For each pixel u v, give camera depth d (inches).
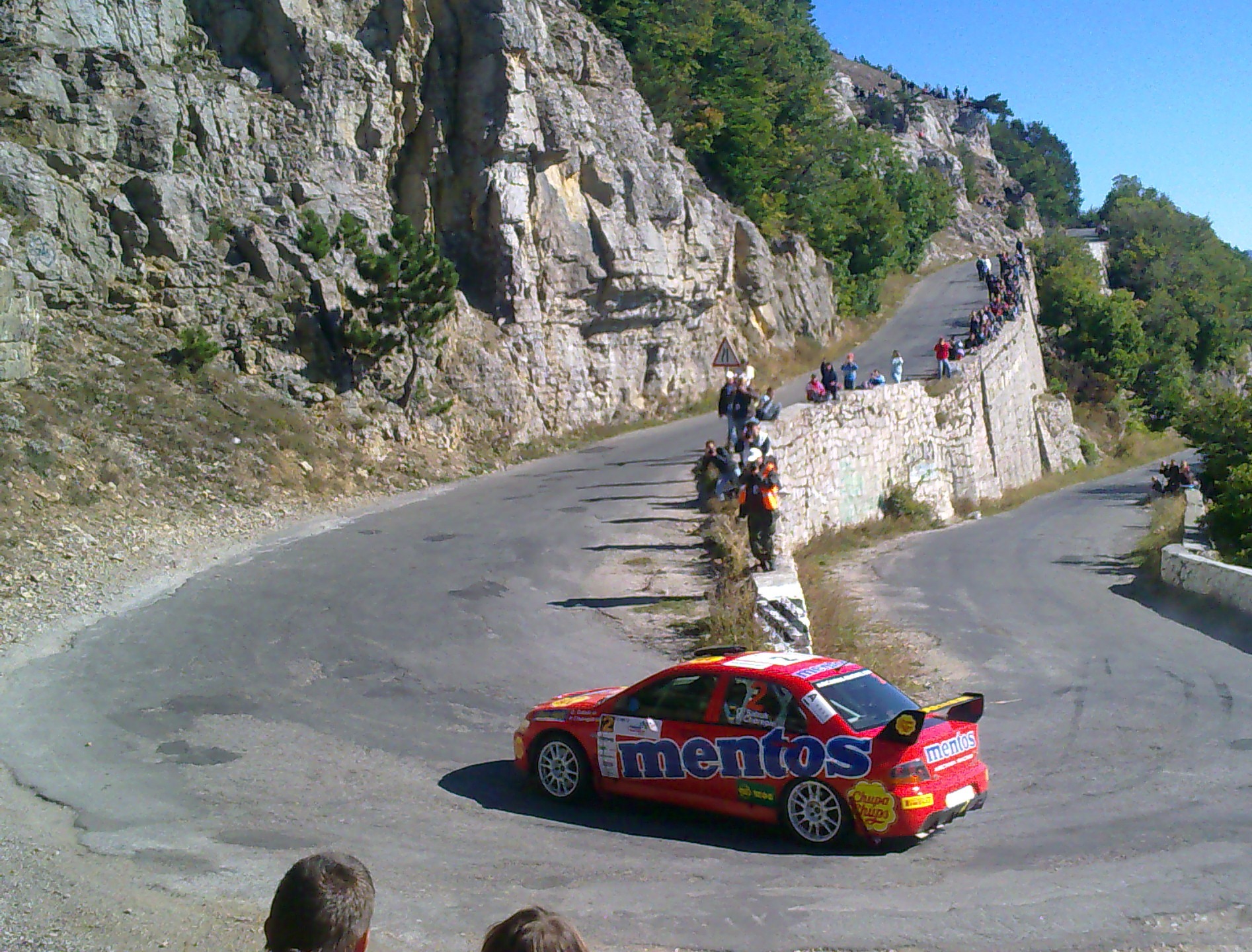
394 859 305.7
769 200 2274.9
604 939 251.6
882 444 1253.7
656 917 263.9
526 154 1437.0
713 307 1865.2
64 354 946.1
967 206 5167.3
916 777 302.4
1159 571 842.2
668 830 335.3
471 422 1293.1
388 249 1154.0
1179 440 2888.8
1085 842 316.5
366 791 368.5
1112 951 241.9
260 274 1139.9
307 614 615.5
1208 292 3745.1
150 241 1069.8
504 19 1393.9
